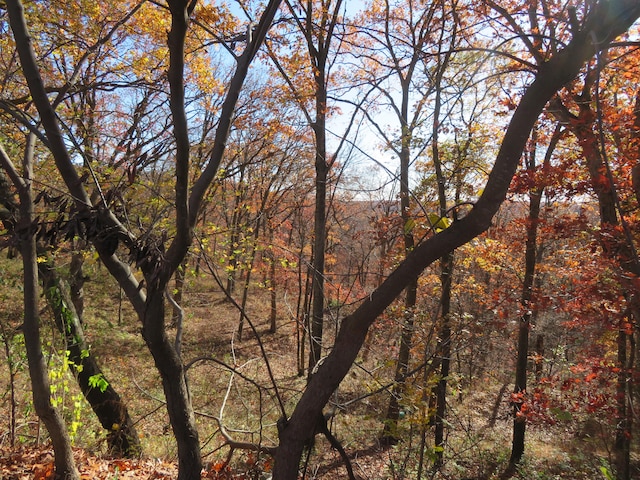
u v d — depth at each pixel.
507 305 8.77
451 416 11.70
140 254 2.91
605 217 8.05
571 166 8.29
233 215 13.91
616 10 2.26
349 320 2.88
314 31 10.27
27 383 8.42
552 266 9.92
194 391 11.82
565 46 2.50
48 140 3.03
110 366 13.27
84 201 3.03
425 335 6.09
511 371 16.94
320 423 3.04
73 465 5.04
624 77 7.73
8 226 3.84
